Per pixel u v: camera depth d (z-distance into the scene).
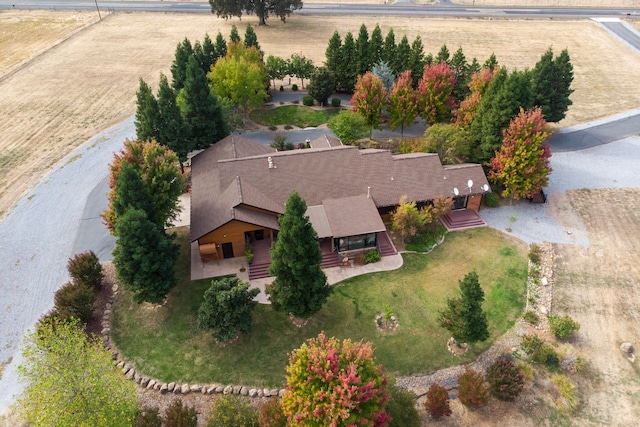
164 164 42.34
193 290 40.88
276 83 86.12
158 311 38.81
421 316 39.00
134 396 28.95
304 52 97.81
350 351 27.17
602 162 62.19
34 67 88.88
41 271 42.75
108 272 42.56
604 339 37.22
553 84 64.69
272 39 105.25
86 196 53.16
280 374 34.00
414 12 126.00
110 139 65.12
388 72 69.75
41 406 26.62
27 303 39.44
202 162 52.88
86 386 27.19
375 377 26.64
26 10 120.88
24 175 56.66
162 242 35.66
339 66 78.00
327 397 24.64
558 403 32.28
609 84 86.50
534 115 48.31
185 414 28.80
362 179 49.16
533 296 41.16
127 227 33.69
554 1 136.75
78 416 26.53
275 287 35.59
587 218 51.44
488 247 46.88
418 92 63.75
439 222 50.28
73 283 39.91
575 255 46.00
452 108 69.44
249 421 28.28
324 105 75.88
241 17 120.31
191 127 54.09
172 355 35.31
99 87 81.50
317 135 67.69
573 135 69.12
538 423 31.34
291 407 25.62
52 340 29.20
